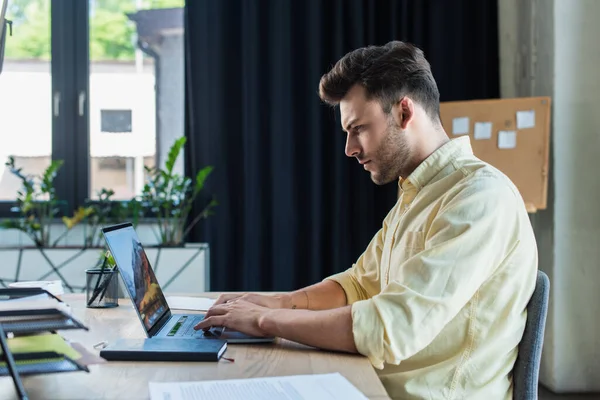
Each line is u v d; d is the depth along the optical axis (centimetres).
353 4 338
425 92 142
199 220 341
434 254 120
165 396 91
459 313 128
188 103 343
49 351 90
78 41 351
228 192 343
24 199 342
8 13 347
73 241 345
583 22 301
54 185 351
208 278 323
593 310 304
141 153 356
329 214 346
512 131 306
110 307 166
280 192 338
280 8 336
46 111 352
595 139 304
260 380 100
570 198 304
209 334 130
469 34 344
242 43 337
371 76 139
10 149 350
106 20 353
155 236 346
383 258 155
